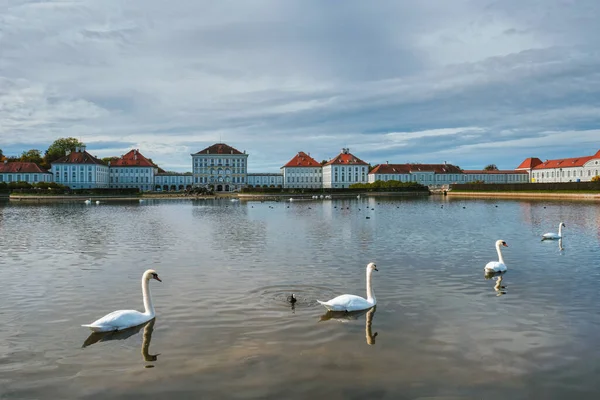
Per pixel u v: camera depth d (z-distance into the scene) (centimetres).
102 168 18712
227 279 2020
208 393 1017
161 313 1541
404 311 1540
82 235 3681
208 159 19750
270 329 1378
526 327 1387
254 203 10000
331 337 1312
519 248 2827
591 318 1462
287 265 2327
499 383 1052
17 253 2769
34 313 1570
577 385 1042
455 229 3959
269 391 1021
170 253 2733
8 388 1049
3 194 12862
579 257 2494
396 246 2948
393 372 1103
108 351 1238
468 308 1573
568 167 19475
